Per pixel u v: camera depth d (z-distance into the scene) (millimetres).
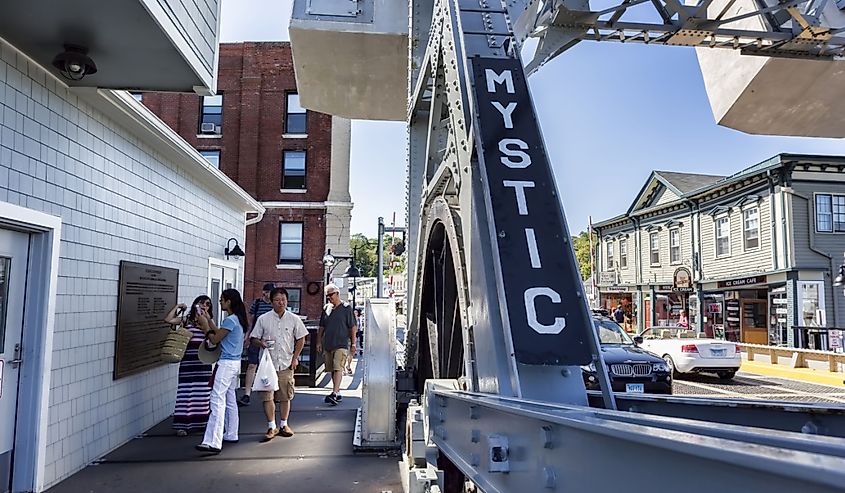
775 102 6758
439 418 2883
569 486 1222
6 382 4320
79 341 5082
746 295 20594
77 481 4801
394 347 6023
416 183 5102
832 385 12445
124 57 4539
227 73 21250
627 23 4703
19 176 4242
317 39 7062
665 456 865
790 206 18562
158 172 6848
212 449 5691
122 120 5719
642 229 26844
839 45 5133
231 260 10133
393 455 5617
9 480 4340
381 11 7008
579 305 2055
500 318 2209
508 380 2074
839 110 6875
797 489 606
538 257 2131
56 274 4668
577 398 2031
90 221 5242
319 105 9367
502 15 2852
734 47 5105
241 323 6105
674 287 23891
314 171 20781
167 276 7043
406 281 5422
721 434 891
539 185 2295
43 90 4551
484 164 2334
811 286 18328
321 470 5172
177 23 4383
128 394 6176
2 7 3775
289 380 6500
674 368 13352
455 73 2797
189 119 21016
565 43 4746
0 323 4277
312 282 20234
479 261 2373
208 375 6602
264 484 4805
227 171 20797
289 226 20734
